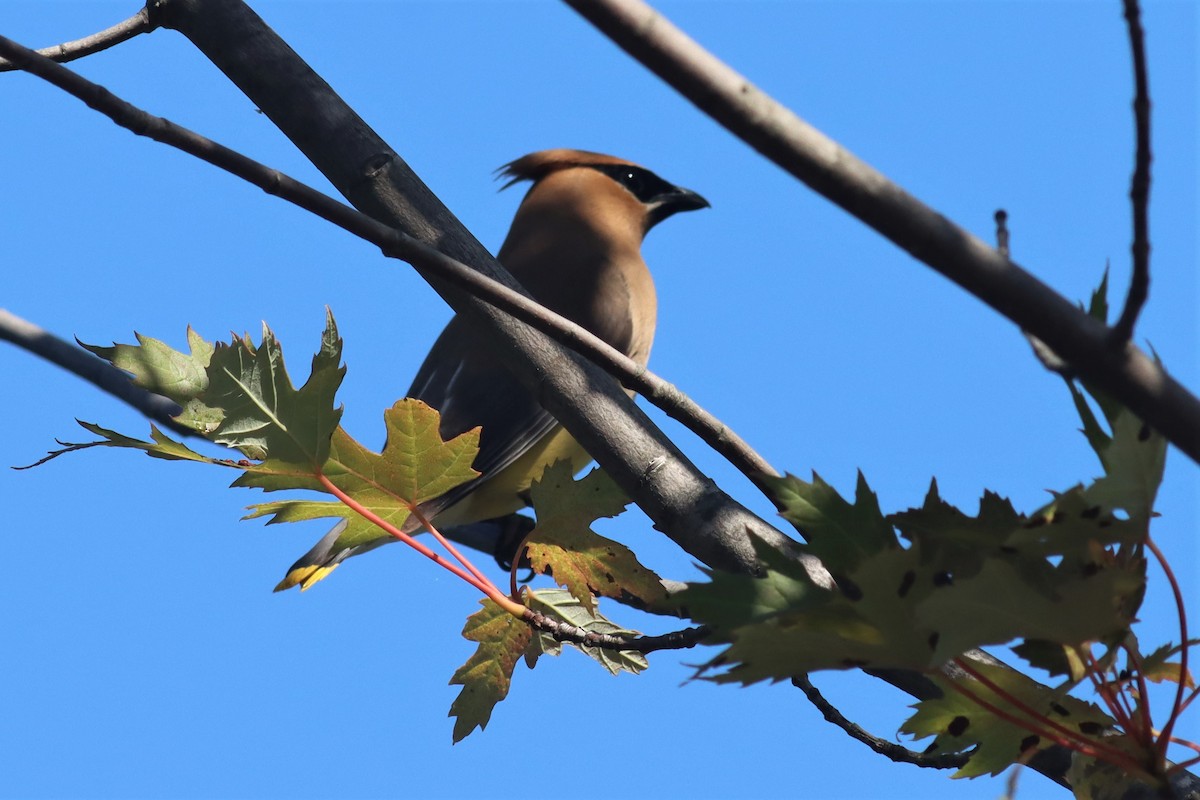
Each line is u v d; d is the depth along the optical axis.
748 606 3.70
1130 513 3.59
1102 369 3.21
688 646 5.23
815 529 3.90
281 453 4.99
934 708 4.12
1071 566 3.67
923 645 3.60
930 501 3.83
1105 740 3.91
